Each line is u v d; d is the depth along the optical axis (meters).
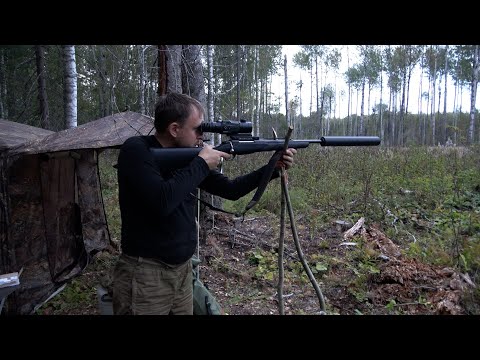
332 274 4.39
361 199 6.89
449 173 8.38
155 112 2.09
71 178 4.72
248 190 2.41
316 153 10.95
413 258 4.43
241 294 4.00
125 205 2.00
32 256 3.90
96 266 4.88
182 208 2.07
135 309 2.00
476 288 3.49
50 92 15.16
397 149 12.02
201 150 2.00
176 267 2.10
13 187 3.65
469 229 5.15
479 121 29.92
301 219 6.29
